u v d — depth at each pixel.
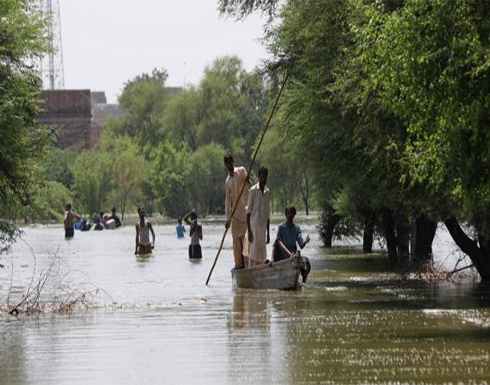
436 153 31.44
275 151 195.00
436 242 92.19
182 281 55.06
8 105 54.06
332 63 49.94
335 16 49.66
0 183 58.88
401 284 50.41
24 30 57.03
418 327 32.94
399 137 43.41
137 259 78.62
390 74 31.23
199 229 78.25
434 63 30.09
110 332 33.66
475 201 33.03
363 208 73.19
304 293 45.94
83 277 59.34
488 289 46.66
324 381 24.20
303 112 53.44
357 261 70.00
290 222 49.75
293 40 55.19
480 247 50.53
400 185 47.84
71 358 28.48
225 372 25.70
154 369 26.48
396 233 76.94
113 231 162.75
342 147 52.56
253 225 49.75
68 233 129.00
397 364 26.12
